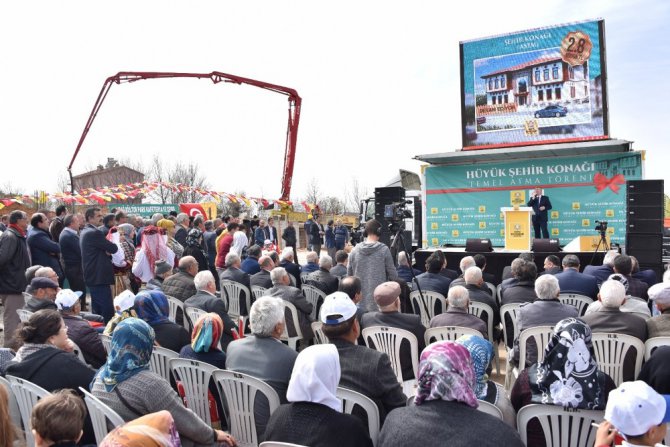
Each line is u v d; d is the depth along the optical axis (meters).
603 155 10.96
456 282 6.35
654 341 3.80
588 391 2.71
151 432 2.00
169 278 6.48
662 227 9.15
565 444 2.76
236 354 3.50
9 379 3.30
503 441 2.01
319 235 22.39
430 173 12.48
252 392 3.26
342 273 8.36
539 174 11.48
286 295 6.09
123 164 47.59
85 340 4.32
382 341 4.38
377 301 4.45
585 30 11.70
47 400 2.24
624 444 2.01
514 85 12.44
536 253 9.92
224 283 7.75
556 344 2.81
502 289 6.53
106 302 7.46
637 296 5.83
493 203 11.88
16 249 7.01
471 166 12.06
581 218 11.15
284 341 6.11
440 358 2.15
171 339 4.36
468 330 4.27
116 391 2.81
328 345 2.60
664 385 3.10
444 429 2.03
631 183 9.30
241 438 3.36
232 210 30.44
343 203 58.59
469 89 12.91
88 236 7.34
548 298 4.39
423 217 12.54
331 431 2.37
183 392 3.67
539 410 2.80
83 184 44.31
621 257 5.93
